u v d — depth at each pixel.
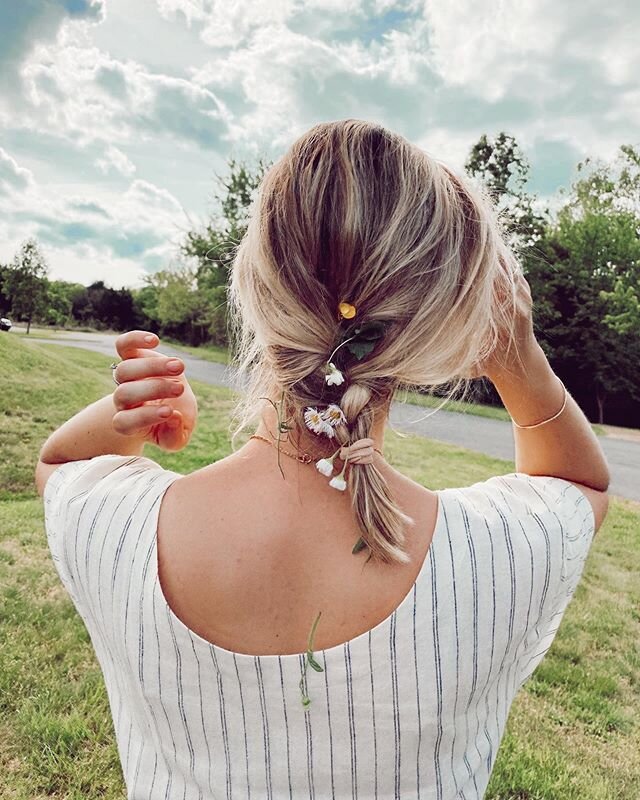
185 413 0.84
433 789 0.70
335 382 0.63
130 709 0.78
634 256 23.41
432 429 12.23
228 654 0.66
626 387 23.11
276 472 0.71
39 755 2.70
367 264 0.62
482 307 0.65
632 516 7.48
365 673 0.66
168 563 0.69
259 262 0.67
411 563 0.67
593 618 4.55
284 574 0.67
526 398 0.77
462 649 0.66
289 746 0.68
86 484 0.79
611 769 2.91
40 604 4.00
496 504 0.72
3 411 9.15
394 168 0.64
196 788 0.72
